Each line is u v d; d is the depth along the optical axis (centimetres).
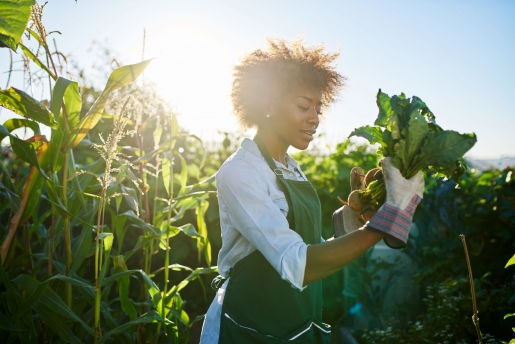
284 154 183
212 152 541
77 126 218
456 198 407
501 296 312
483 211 372
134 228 410
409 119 140
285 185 167
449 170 143
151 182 389
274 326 163
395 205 133
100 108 219
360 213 163
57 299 201
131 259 408
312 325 178
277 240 143
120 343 296
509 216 359
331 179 450
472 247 371
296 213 165
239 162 162
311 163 489
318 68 176
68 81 203
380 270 397
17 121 214
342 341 377
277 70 171
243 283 166
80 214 243
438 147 136
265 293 164
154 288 218
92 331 207
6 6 159
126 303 229
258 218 149
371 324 375
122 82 213
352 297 390
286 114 171
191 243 418
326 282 417
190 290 431
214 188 412
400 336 324
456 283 329
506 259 366
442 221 394
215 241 412
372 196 153
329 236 420
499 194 380
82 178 256
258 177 158
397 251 404
